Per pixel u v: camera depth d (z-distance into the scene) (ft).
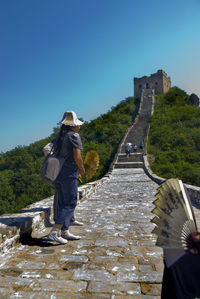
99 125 138.41
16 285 7.42
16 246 10.73
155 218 4.17
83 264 8.89
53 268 8.58
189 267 3.70
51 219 15.35
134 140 110.52
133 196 27.61
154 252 9.98
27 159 121.19
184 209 4.20
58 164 10.40
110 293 6.89
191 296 3.85
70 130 11.02
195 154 85.92
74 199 11.31
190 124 115.14
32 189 101.71
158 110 158.61
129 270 8.34
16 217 12.40
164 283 4.40
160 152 90.02
